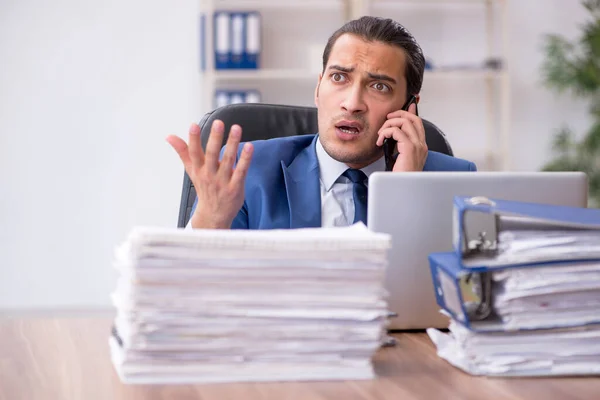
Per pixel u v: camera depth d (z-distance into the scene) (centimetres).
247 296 91
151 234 88
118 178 483
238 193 129
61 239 481
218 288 91
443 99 509
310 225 170
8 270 478
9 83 471
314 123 197
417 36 504
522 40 514
